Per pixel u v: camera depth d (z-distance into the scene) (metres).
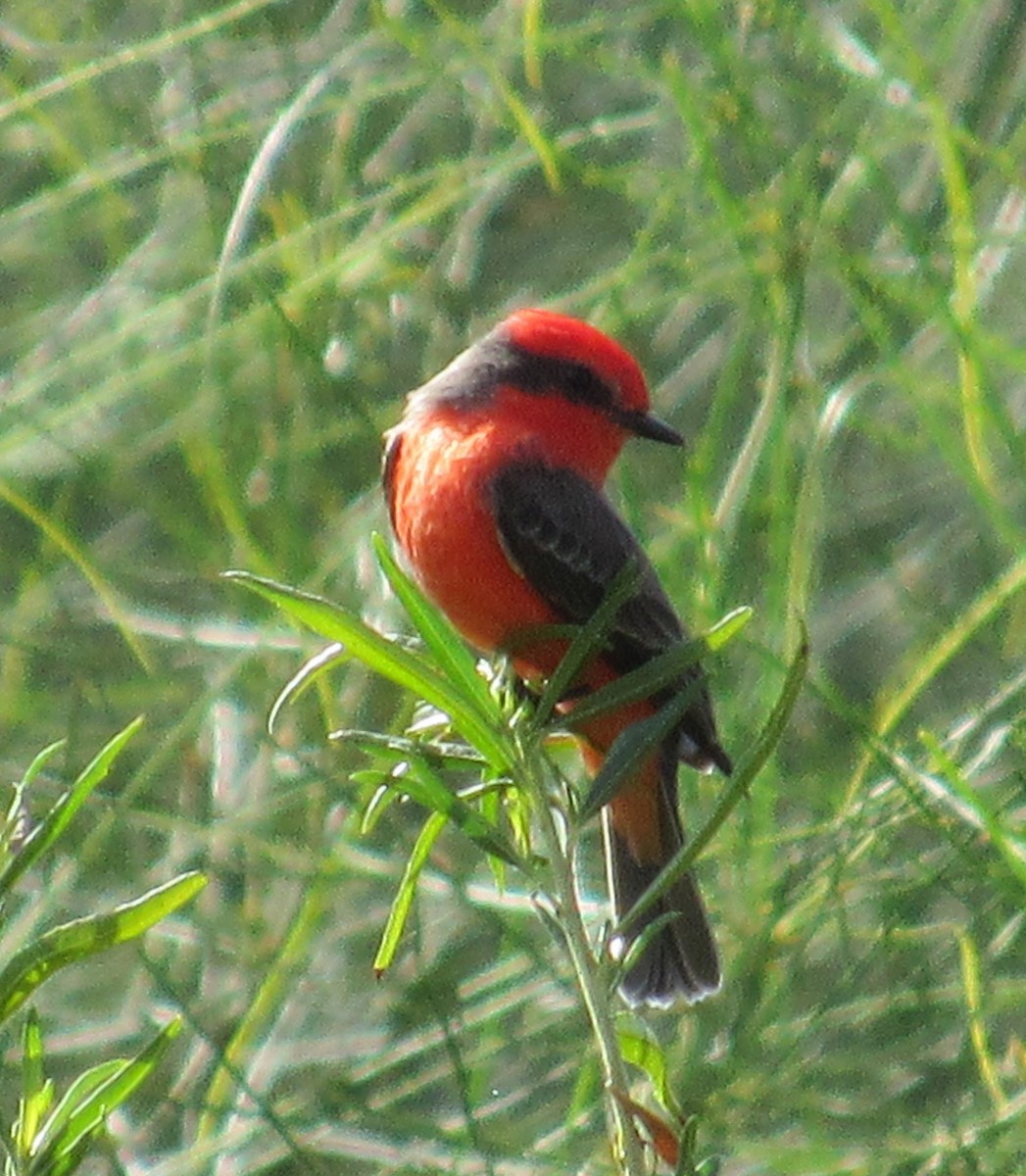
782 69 12.13
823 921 10.23
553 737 8.40
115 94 12.77
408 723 10.45
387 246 12.02
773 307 11.18
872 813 10.34
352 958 10.51
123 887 10.63
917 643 11.59
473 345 9.98
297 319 11.84
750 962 10.03
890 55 11.62
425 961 10.53
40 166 12.96
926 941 10.35
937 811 10.27
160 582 11.62
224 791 10.82
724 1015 9.95
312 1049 10.20
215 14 12.61
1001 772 10.93
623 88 12.83
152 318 11.93
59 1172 5.41
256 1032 10.26
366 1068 10.02
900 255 12.08
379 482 11.53
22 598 11.70
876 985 10.16
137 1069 5.49
